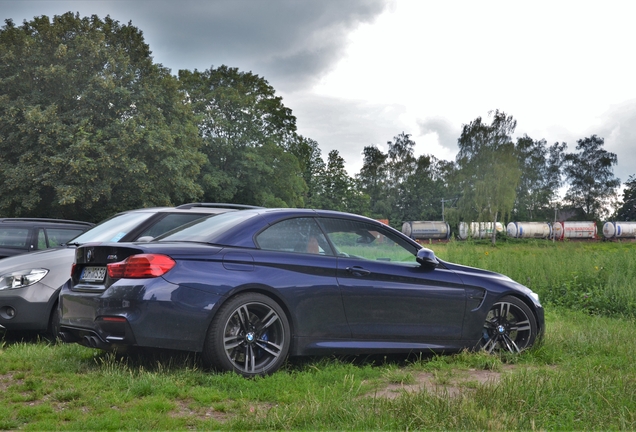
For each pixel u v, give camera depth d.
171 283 4.72
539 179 112.62
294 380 4.79
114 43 40.47
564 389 4.41
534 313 6.57
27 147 34.56
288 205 59.25
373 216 113.25
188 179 39.94
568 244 16.45
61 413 3.82
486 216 85.38
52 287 6.82
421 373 5.45
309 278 5.28
